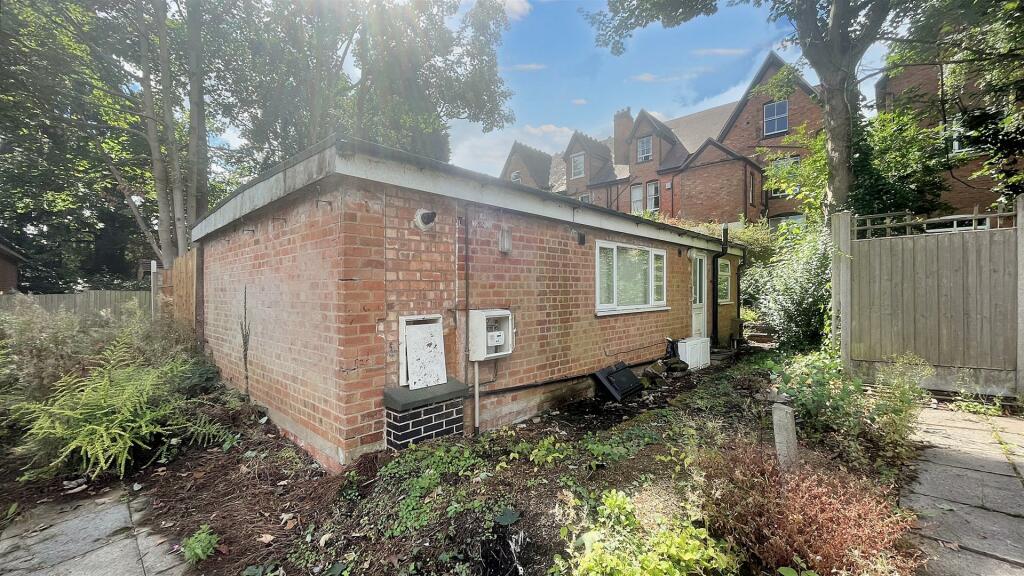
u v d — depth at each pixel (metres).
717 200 18.14
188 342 6.38
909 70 12.59
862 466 3.22
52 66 9.78
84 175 14.05
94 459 3.52
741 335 10.66
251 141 15.12
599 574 1.79
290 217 4.02
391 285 3.52
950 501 2.76
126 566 2.52
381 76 14.05
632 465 3.33
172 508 3.14
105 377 4.30
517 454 3.55
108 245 20.70
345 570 2.35
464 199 4.02
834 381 4.82
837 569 1.88
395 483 2.98
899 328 5.30
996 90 7.63
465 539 2.43
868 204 8.38
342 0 13.21
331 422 3.41
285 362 4.18
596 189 23.84
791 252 8.70
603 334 6.19
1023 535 2.38
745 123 18.84
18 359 5.09
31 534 2.87
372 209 3.38
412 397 3.42
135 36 11.19
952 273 5.00
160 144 12.42
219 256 5.91
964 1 6.68
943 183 9.94
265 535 2.74
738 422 4.39
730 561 2.00
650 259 7.35
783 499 2.22
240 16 12.66
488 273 4.41
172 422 4.10
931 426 4.17
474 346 4.14
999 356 4.73
